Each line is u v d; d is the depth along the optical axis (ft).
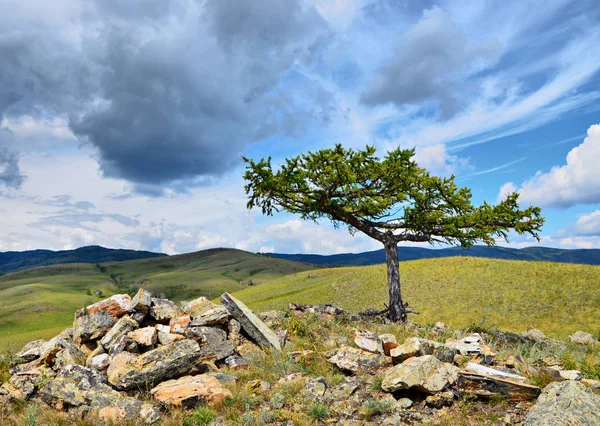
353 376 28.43
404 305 66.33
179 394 25.31
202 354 33.63
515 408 21.21
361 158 64.08
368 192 67.15
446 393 22.84
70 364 29.12
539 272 203.82
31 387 27.91
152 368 28.30
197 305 42.70
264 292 344.49
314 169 64.64
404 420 21.34
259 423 22.21
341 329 44.88
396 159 63.82
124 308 38.96
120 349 32.32
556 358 34.01
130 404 24.77
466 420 20.57
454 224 67.36
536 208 65.77
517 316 162.91
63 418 23.91
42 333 218.59
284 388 26.76
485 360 29.60
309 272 396.98
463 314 174.50
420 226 69.56
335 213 68.54
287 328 44.93
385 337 33.50
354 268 364.99
